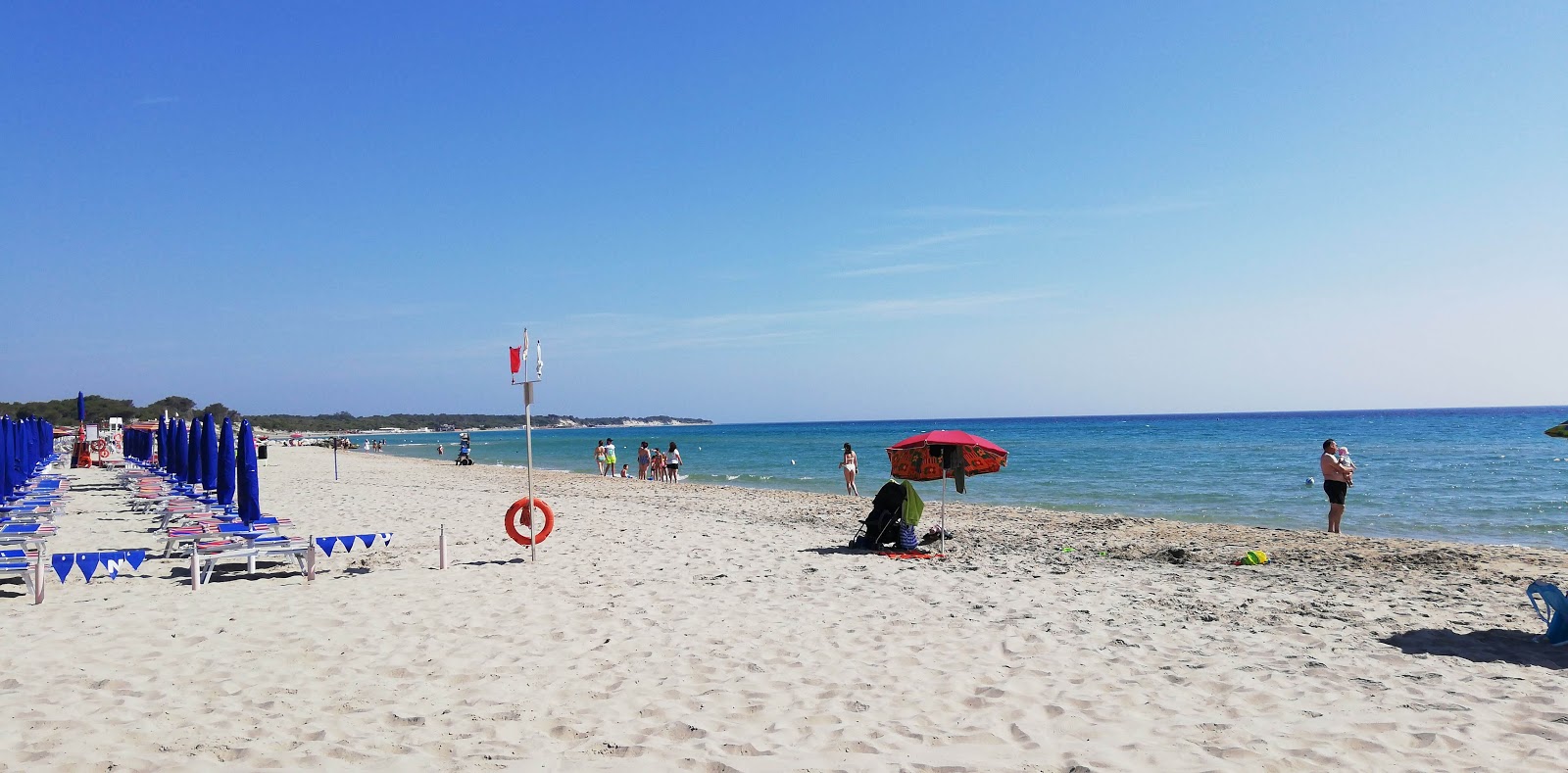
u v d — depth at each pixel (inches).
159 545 514.6
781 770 177.0
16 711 212.4
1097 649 273.0
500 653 269.1
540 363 459.2
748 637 289.7
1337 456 607.8
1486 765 175.3
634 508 751.1
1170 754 182.9
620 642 283.3
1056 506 944.3
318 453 2775.6
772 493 991.6
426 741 194.9
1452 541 684.1
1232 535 598.5
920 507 483.2
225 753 185.8
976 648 274.8
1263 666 251.8
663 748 189.9
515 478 1320.1
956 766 177.8
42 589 341.4
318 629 299.1
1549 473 1322.6
